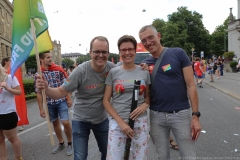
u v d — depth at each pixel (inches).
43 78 93.7
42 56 160.2
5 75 131.2
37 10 92.9
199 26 2089.1
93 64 103.2
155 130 103.3
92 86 105.0
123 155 95.2
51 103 161.8
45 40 117.9
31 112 332.8
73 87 102.7
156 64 100.0
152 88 101.0
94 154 157.2
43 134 211.5
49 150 169.5
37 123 257.4
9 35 1605.6
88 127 110.3
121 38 94.5
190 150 98.4
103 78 105.7
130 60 94.7
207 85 576.7
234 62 1045.8
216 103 324.5
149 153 153.3
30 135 210.1
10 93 132.3
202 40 2108.8
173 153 150.6
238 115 248.8
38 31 96.3
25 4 95.9
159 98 99.5
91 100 107.1
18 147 138.5
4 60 204.7
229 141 169.2
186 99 100.6
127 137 93.2
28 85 474.0
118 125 94.3
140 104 96.1
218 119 232.8
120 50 95.4
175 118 98.0
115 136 94.9
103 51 98.3
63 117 159.9
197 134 95.6
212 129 199.2
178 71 97.7
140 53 412.8
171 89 97.5
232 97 373.4
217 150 153.5
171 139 160.2
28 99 455.2
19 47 97.1
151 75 100.8
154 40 99.7
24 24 96.7
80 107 108.5
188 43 1891.0
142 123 95.8
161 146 103.5
